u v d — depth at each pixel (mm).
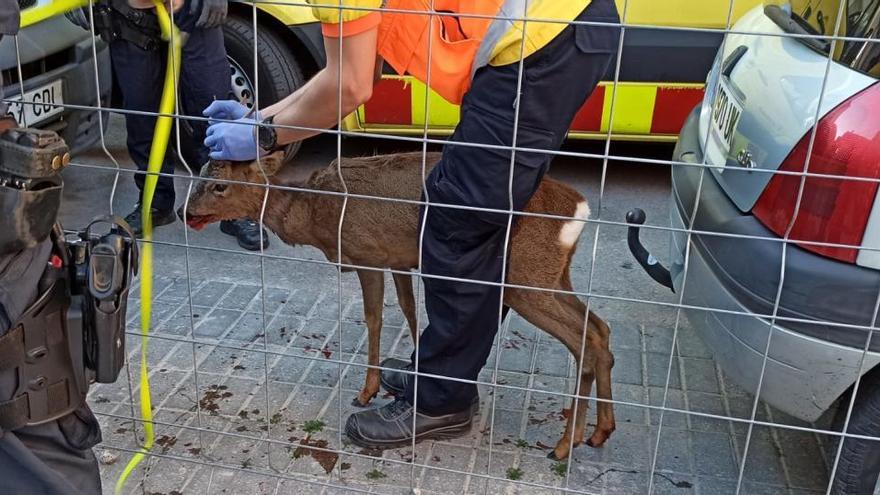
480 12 2285
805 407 2334
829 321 2189
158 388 3211
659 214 5184
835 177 1883
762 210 2387
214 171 2848
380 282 3021
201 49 4008
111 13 3910
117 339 1928
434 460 2836
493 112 2322
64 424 1961
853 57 2311
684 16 4906
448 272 2518
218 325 3717
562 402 3201
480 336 2695
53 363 1861
